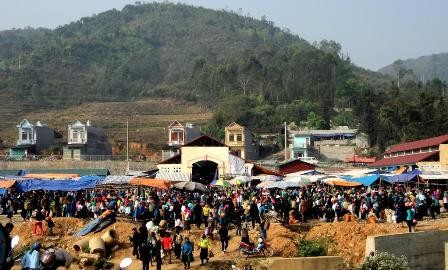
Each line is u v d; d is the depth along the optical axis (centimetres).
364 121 12469
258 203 4122
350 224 3438
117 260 3384
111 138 14088
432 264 3162
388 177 5138
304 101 15575
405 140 10569
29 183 4859
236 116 14038
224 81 18375
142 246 2953
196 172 7281
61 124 15862
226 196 4781
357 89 15762
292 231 3594
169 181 4931
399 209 3659
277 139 12644
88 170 8888
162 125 15588
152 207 3891
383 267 2739
